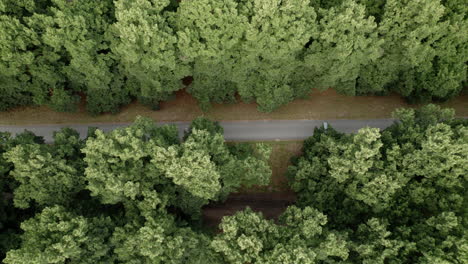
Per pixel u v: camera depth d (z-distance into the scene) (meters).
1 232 31.64
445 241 26.67
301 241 28.02
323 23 33.44
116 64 40.22
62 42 34.19
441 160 29.81
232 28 32.84
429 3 32.19
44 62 37.59
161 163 29.45
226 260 29.67
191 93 43.78
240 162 32.78
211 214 42.12
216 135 31.47
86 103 47.75
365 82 43.09
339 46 33.47
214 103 47.03
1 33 32.41
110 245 28.81
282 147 43.84
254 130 44.84
